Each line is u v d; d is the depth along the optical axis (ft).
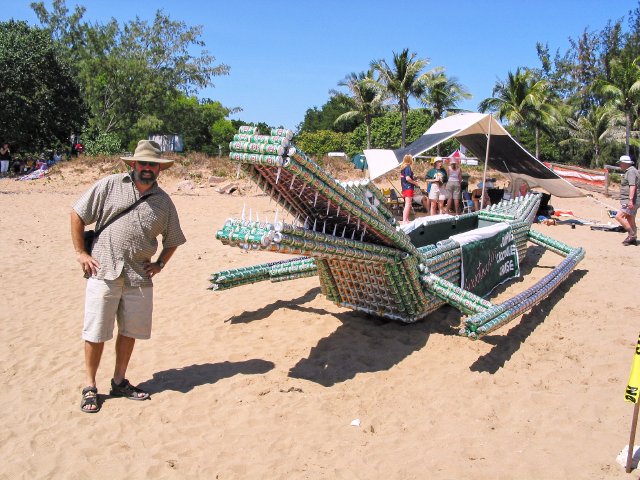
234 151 14.53
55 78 119.03
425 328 20.53
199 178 80.94
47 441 13.46
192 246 36.76
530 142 171.42
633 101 134.92
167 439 13.62
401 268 18.75
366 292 20.10
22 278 27.81
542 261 32.01
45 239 38.40
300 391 16.02
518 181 51.29
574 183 86.74
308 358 18.29
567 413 14.64
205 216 51.55
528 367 17.40
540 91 138.10
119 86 156.46
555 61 197.36
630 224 38.99
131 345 15.61
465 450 13.10
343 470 12.41
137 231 14.71
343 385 16.46
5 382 16.57
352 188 17.08
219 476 12.25
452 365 17.62
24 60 111.34
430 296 20.06
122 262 14.71
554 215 55.21
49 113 116.57
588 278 27.81
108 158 91.61
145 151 14.48
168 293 25.77
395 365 17.71
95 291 14.65
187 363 17.98
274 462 12.71
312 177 14.47
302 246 14.85
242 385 16.30
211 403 15.29
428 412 14.93
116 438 13.65
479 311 18.21
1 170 98.48
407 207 48.08
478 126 50.80
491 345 19.02
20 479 12.07
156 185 15.28
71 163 91.97
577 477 11.96
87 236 15.01
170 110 165.37
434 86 146.82
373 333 20.16
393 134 183.01
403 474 12.24
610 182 104.42
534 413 14.73
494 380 16.56
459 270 21.90
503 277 25.96
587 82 188.55
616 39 183.73
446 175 52.01
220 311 23.04
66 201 62.95
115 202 14.64
